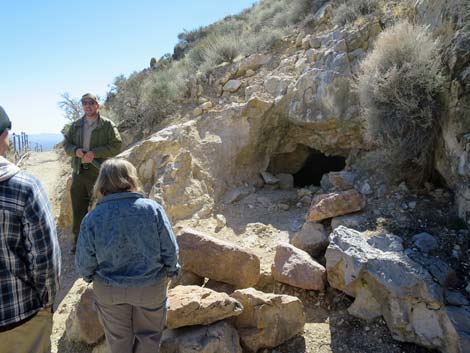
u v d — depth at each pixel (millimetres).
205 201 5430
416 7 5289
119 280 2139
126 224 2133
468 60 3840
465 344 2576
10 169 1851
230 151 6207
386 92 4320
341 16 7117
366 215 4121
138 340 2320
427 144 4195
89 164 4719
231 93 7441
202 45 10102
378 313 3104
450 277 3121
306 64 6527
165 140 6020
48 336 2107
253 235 4664
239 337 2895
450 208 3904
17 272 1865
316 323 3205
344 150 6121
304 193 5609
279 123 6449
